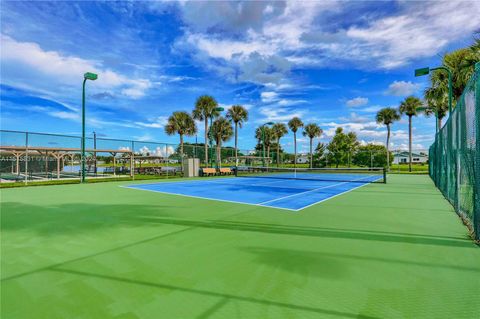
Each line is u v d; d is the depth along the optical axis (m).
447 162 9.40
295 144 53.88
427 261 3.65
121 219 6.37
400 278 3.12
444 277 3.14
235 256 3.86
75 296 2.71
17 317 2.34
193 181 19.36
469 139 5.27
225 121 44.81
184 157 27.48
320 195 10.97
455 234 5.04
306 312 2.41
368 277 3.15
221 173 28.41
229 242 4.54
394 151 41.03
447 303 2.57
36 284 2.98
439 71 18.92
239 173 32.53
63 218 6.48
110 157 29.73
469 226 5.31
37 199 9.77
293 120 53.38
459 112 6.48
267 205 8.37
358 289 2.86
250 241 4.59
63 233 5.11
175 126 42.78
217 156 34.56
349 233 5.11
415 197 10.41
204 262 3.63
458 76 17.55
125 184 16.58
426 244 4.42
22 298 2.67
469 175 5.32
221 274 3.24
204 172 25.92
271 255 3.90
